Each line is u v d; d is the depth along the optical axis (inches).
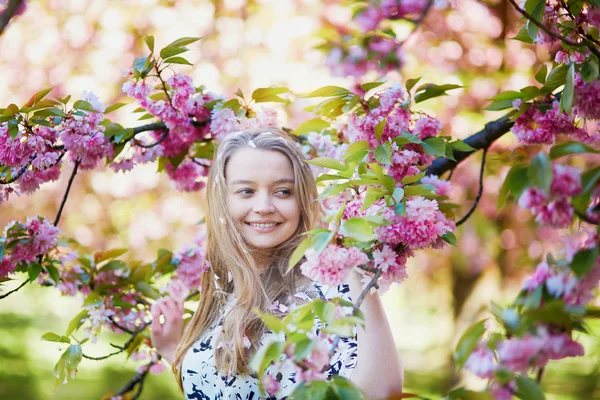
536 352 52.9
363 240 61.1
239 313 88.8
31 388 272.8
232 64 243.4
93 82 250.2
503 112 230.4
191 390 90.9
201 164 120.4
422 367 290.7
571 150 56.6
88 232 273.4
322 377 58.2
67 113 101.0
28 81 251.6
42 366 298.0
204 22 245.8
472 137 107.2
